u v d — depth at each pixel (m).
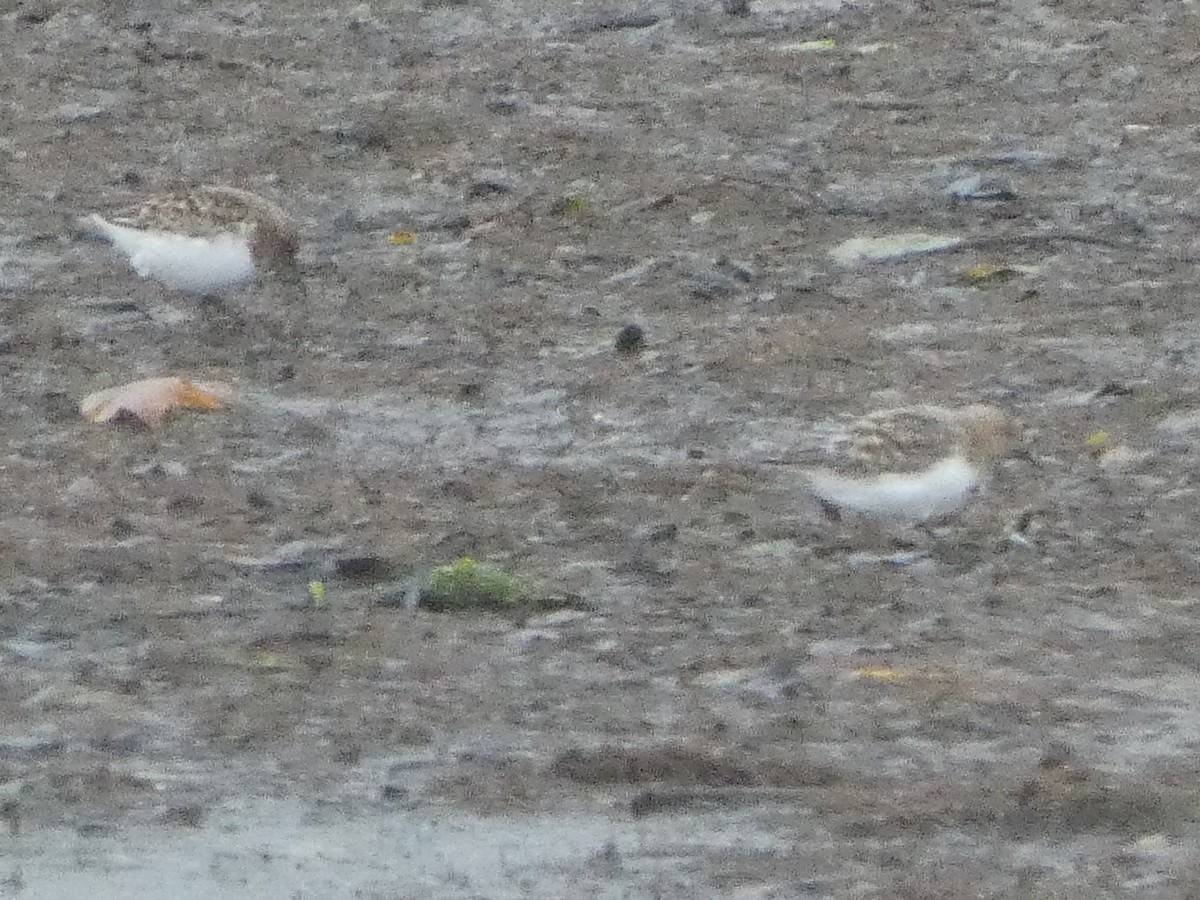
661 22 29.44
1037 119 24.69
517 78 26.98
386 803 10.50
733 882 9.69
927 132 24.31
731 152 23.69
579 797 10.55
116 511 14.50
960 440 14.14
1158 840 10.04
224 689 11.80
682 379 17.22
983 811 10.34
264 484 15.07
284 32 29.44
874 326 18.53
